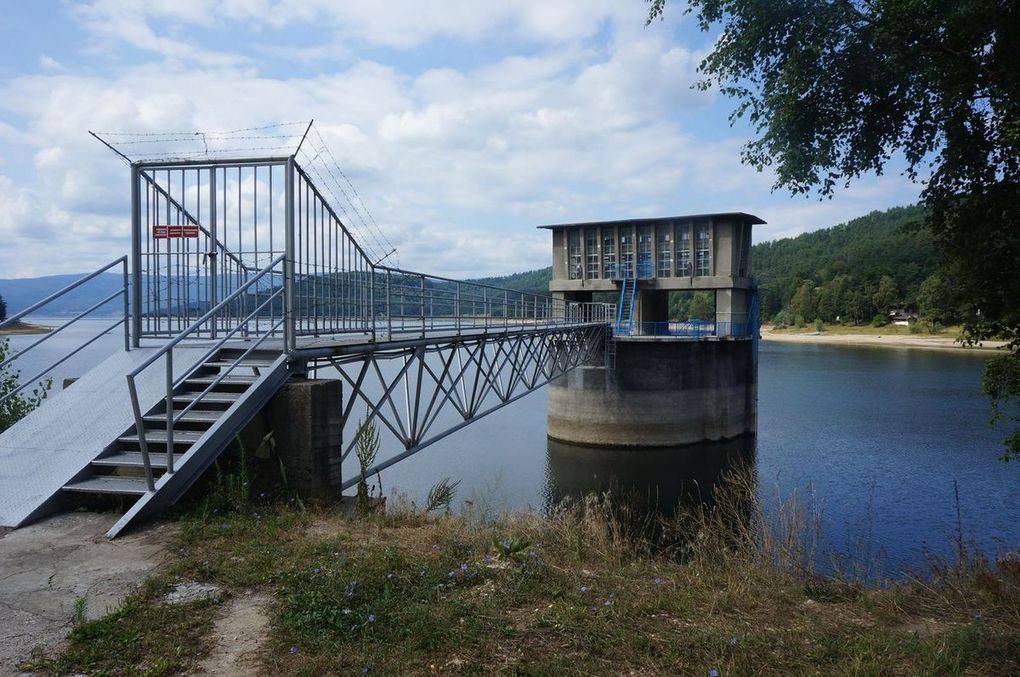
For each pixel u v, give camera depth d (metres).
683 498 31.59
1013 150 10.17
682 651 5.23
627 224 49.50
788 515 10.07
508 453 39.59
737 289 46.94
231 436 8.55
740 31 11.59
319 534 7.45
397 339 13.82
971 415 48.22
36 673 4.32
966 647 5.66
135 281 10.68
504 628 5.36
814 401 55.84
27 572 6.00
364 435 9.56
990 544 23.02
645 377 43.72
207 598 5.51
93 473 8.04
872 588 7.86
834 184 11.96
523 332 22.70
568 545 8.26
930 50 10.51
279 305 11.76
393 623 5.29
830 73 11.03
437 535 7.79
